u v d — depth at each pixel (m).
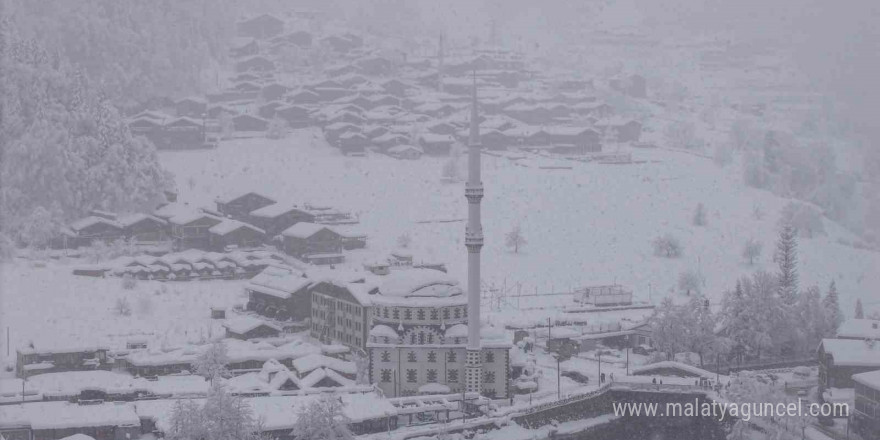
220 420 191.25
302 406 199.00
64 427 195.75
